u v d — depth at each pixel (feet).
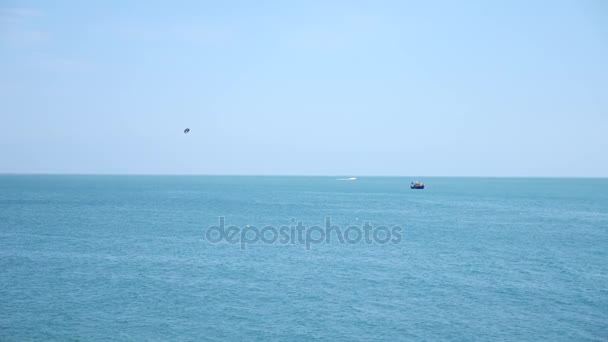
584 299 137.90
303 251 206.69
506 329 114.93
